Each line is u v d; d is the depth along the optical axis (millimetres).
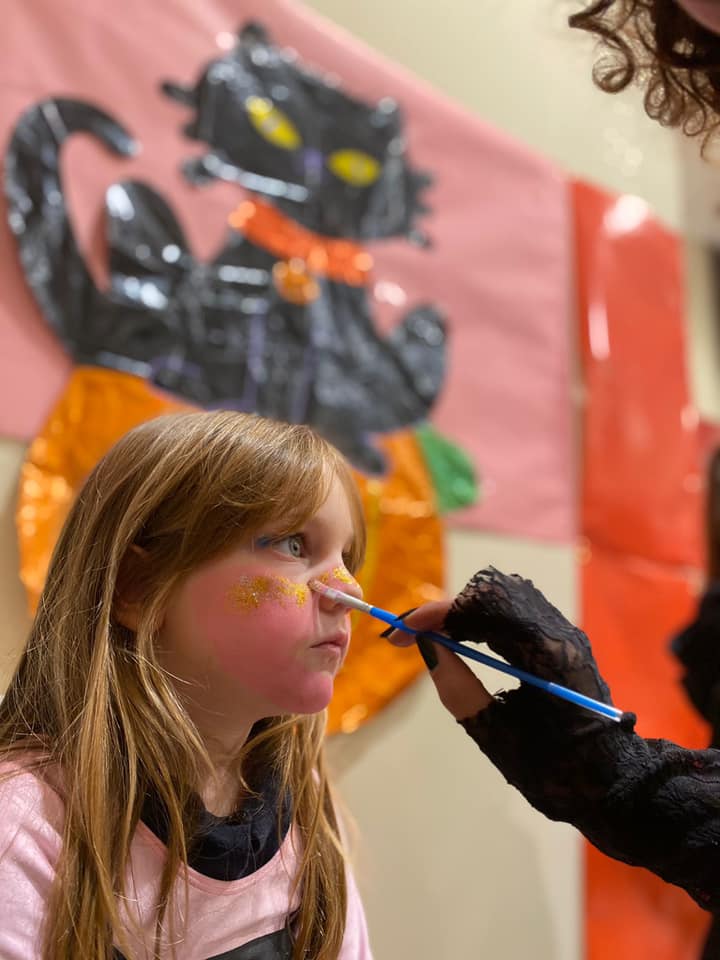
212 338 1317
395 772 1418
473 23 1796
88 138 1243
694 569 1938
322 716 832
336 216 1488
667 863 657
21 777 658
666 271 2012
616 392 1861
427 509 1493
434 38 1734
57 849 637
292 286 1412
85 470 1171
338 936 751
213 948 678
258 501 690
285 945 725
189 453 717
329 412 1420
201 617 684
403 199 1580
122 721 678
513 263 1729
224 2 1415
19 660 748
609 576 1780
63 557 749
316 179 1474
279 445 723
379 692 1384
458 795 1486
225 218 1363
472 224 1674
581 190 1880
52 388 1172
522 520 1654
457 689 720
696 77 882
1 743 708
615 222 1925
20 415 1142
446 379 1585
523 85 1861
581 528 1760
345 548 762
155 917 651
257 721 777
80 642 703
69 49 1238
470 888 1473
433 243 1612
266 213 1407
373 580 1406
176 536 693
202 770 705
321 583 702
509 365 1688
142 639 684
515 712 701
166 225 1299
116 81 1278
